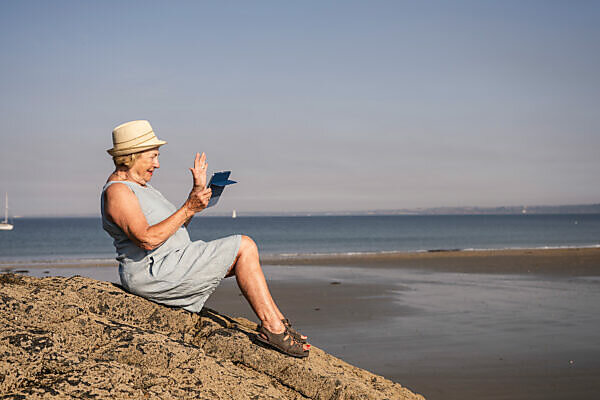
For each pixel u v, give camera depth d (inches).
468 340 418.0
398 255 1272.1
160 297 134.8
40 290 123.9
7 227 4183.1
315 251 1657.2
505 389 308.0
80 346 106.5
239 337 131.5
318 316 514.0
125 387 95.3
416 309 548.4
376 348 396.5
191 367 110.3
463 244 2076.8
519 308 550.9
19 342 94.8
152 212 132.1
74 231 3732.8
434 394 300.5
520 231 3567.9
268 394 114.6
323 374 125.4
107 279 806.5
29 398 83.7
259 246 2005.4
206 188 137.6
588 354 375.9
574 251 1369.3
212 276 132.2
